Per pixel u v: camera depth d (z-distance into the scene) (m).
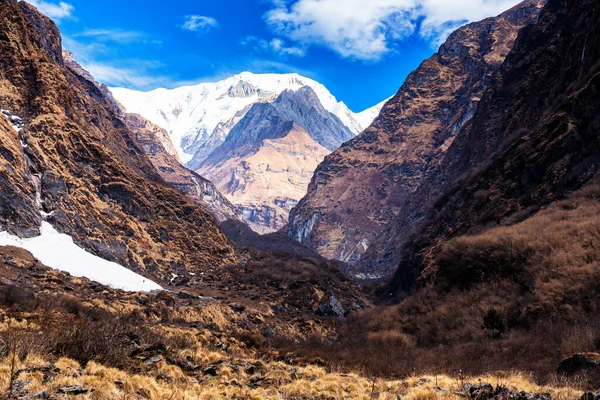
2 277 42.09
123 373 16.75
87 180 74.25
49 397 13.02
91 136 85.06
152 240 77.62
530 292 49.25
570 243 51.88
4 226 55.09
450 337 49.06
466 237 69.44
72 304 36.56
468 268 62.38
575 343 29.73
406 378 24.31
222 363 23.77
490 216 81.94
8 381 13.28
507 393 16.91
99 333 19.28
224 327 52.38
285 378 22.05
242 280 81.38
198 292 66.75
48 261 54.44
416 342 51.88
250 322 58.12
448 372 27.25
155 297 52.72
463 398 17.47
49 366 15.36
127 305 46.47
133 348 20.91
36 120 72.69
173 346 25.20
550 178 72.50
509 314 47.44
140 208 80.12
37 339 17.58
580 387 17.73
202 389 18.03
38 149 67.62
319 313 72.88
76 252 59.62
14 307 31.42
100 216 70.19
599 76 73.31
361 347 45.97
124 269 62.66
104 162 80.19
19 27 85.19
